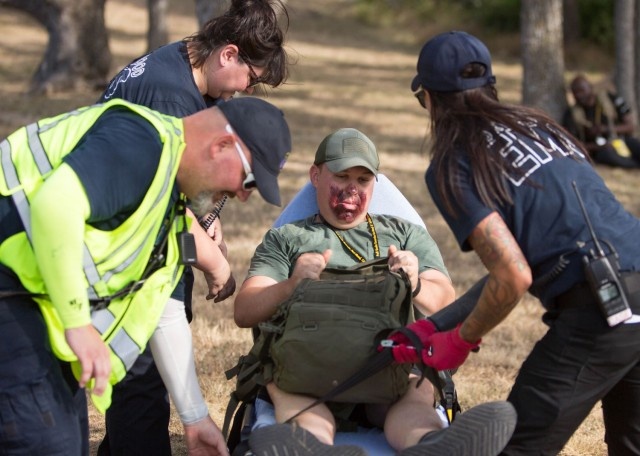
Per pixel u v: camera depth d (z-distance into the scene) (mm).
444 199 7926
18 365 7602
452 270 20406
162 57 10125
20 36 63344
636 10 39156
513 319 17438
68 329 7379
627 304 7824
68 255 7238
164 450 10383
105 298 7863
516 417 8008
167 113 9797
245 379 9375
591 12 70500
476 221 7777
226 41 10086
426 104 8469
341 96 51375
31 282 7617
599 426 12977
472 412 7840
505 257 7676
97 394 7441
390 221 10711
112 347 8031
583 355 7984
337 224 10500
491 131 8008
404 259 9562
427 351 8367
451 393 9953
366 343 8727
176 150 7785
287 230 10578
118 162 7457
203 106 10078
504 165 7902
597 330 7918
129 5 77125
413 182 30891
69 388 7949
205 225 10469
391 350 8539
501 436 7809
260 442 7895
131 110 7848
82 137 7812
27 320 7676
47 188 7223
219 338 15633
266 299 9719
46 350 7719
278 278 10305
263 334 9219
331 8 84000
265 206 26312
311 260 9539
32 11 46219
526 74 38688
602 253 7832
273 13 10242
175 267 8484
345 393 8812
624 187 32281
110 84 10281
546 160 8000
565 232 7895
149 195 7664
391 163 34438
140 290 8148
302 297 9078
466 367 14914
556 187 7926
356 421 9453
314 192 11102
